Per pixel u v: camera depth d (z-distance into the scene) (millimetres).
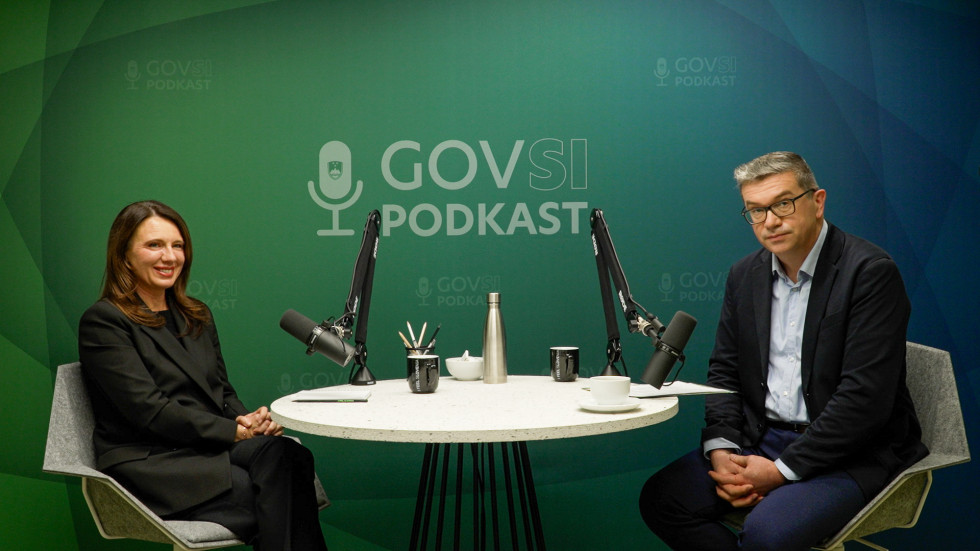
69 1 2793
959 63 2838
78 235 2793
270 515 1790
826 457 1818
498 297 2248
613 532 2846
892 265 1868
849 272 1900
